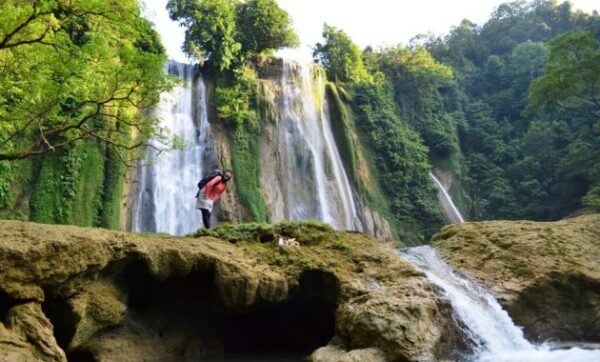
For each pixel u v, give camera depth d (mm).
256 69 32562
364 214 33188
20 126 12250
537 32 60219
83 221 22203
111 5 11141
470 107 49688
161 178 25547
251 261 9266
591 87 29609
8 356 5922
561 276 10148
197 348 9195
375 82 42250
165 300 8930
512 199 40000
